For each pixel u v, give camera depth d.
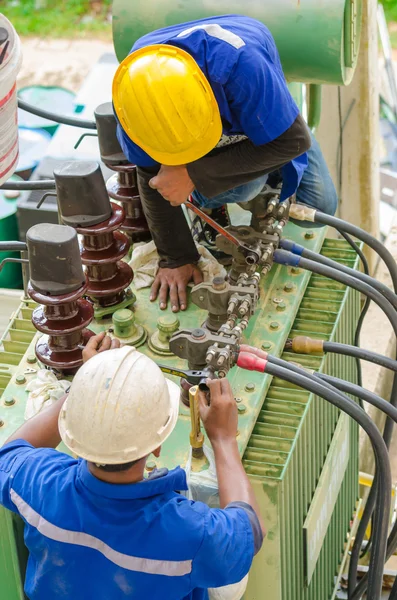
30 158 5.79
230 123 2.79
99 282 3.17
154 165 3.00
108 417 2.12
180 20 3.35
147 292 3.37
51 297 2.84
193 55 2.69
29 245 2.79
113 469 2.16
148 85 2.61
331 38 3.23
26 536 2.31
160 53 2.65
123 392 2.13
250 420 2.82
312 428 3.09
